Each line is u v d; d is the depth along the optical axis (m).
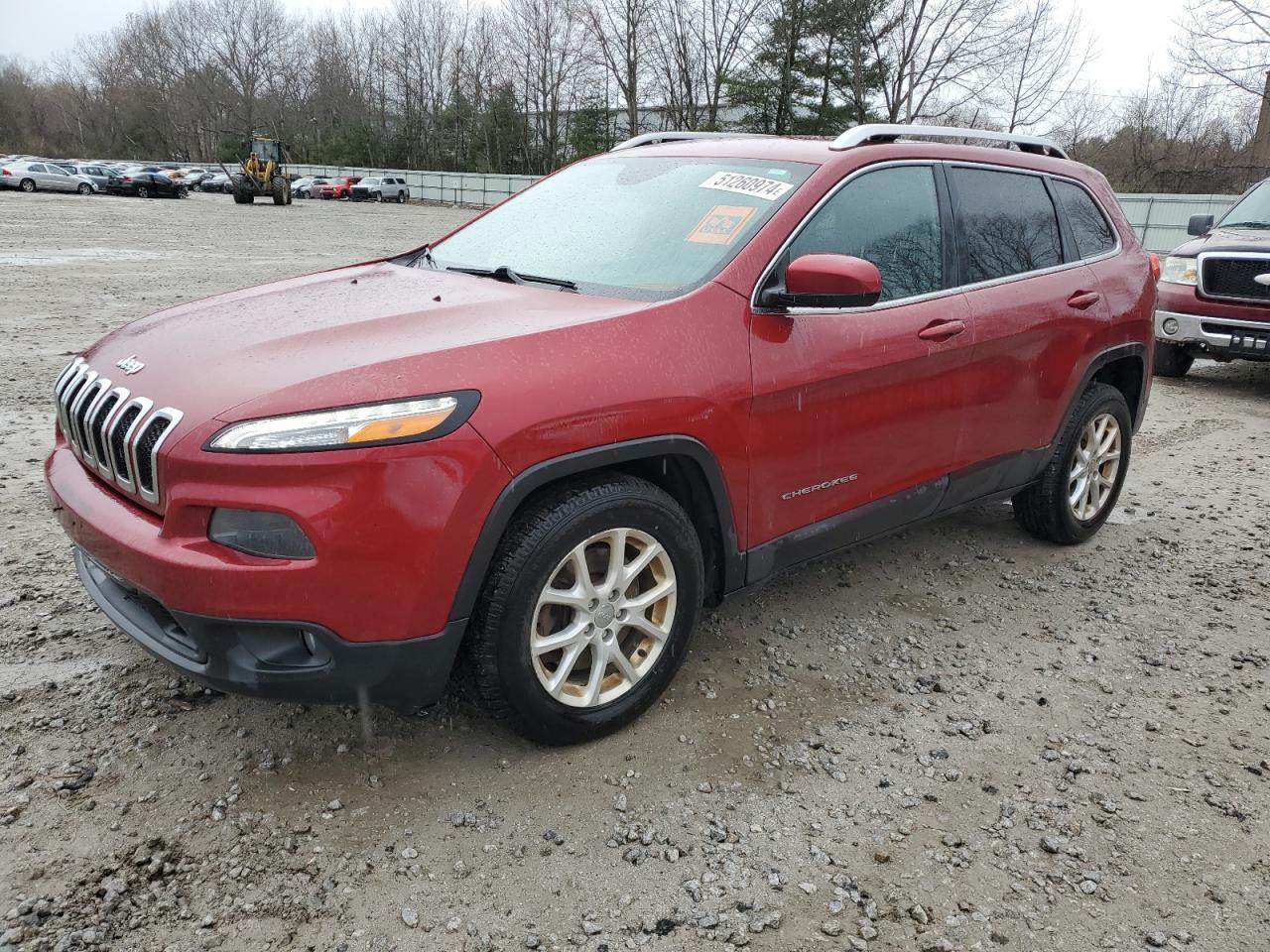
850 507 3.44
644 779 2.76
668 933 2.22
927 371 3.51
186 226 26.11
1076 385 4.30
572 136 58.16
